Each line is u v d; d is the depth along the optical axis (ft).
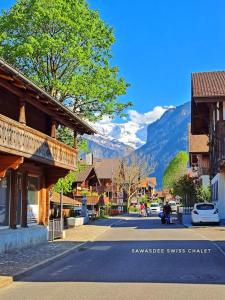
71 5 104.47
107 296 33.55
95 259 55.72
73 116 73.46
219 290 35.47
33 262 50.60
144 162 310.24
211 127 142.20
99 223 138.10
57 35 101.40
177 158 361.10
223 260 52.70
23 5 103.14
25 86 53.98
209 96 122.72
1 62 43.37
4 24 101.86
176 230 101.04
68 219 123.75
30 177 74.02
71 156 80.89
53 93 102.94
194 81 134.72
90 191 208.74
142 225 125.49
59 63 103.40
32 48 96.63
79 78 102.06
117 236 89.45
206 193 174.91
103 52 108.58
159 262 51.34
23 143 55.88
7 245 60.13
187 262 51.11
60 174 79.10
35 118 75.41
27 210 72.13
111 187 308.81
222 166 116.98
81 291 35.63
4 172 55.26
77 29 102.42
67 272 45.98
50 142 67.87
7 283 39.47
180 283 38.60
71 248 65.21
